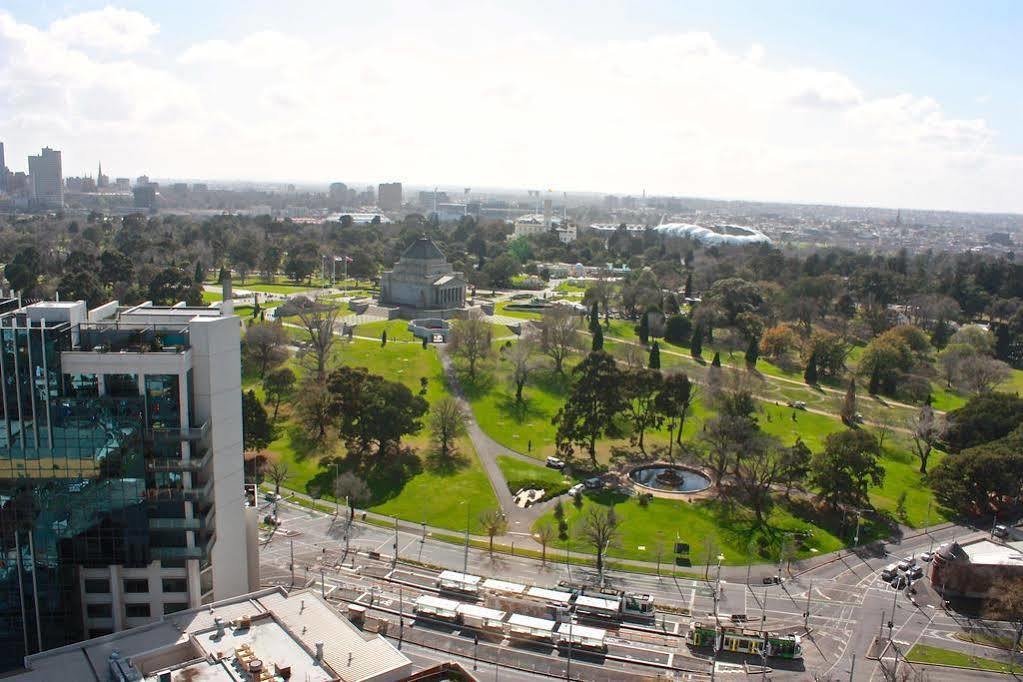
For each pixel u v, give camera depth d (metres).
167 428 129.50
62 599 131.88
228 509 143.12
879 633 160.50
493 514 195.38
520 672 143.62
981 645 157.75
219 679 105.62
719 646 152.38
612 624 160.50
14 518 128.12
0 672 131.25
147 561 131.75
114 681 107.19
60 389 126.94
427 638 153.62
